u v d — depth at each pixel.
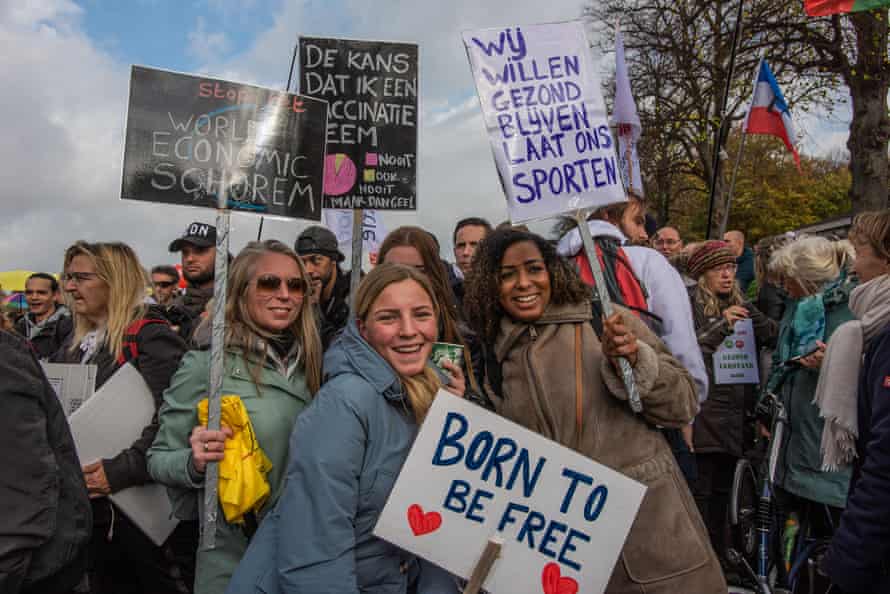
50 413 1.78
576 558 1.83
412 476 1.77
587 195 2.38
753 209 25.86
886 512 1.64
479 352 2.70
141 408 2.59
